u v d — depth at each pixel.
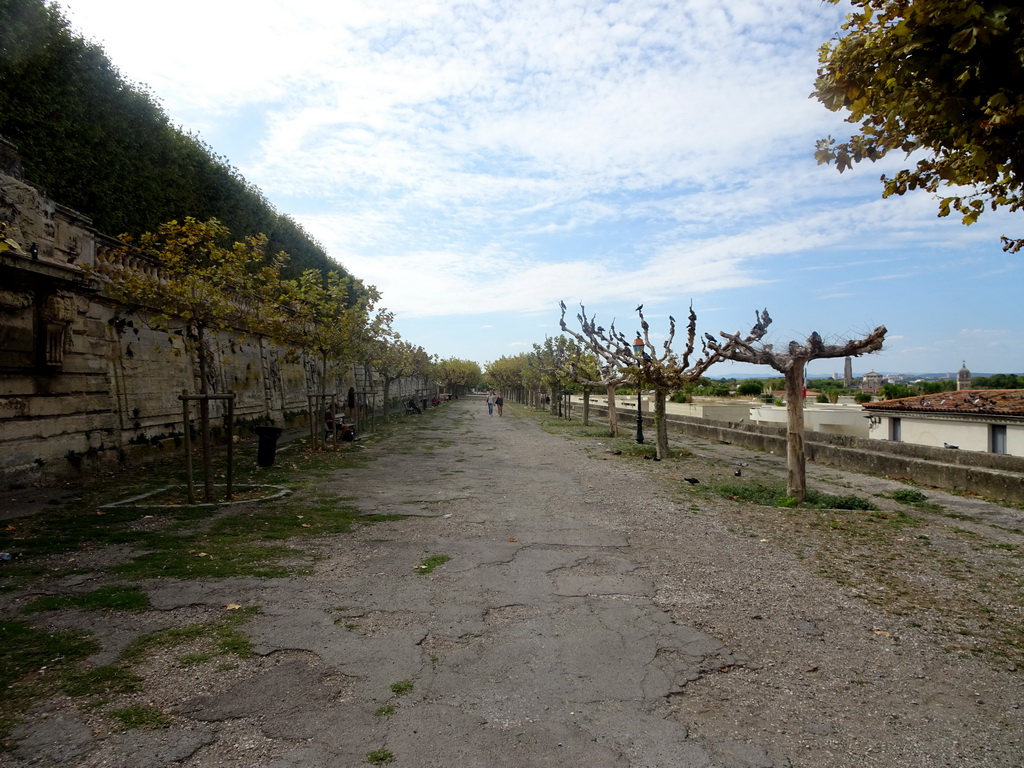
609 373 27.11
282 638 4.69
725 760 3.28
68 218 12.23
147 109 17.53
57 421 11.76
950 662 4.56
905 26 3.24
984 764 3.29
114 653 4.36
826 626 5.21
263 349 24.55
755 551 7.59
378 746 3.33
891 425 20.03
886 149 4.01
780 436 20.25
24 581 5.84
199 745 3.30
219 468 14.31
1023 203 3.79
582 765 3.20
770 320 14.28
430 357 64.44
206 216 20.78
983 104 3.23
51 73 14.15
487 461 17.12
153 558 6.66
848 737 3.54
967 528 9.20
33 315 11.04
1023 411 15.64
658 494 11.76
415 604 5.51
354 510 9.73
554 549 7.55
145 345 15.15
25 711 3.57
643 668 4.36
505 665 4.35
